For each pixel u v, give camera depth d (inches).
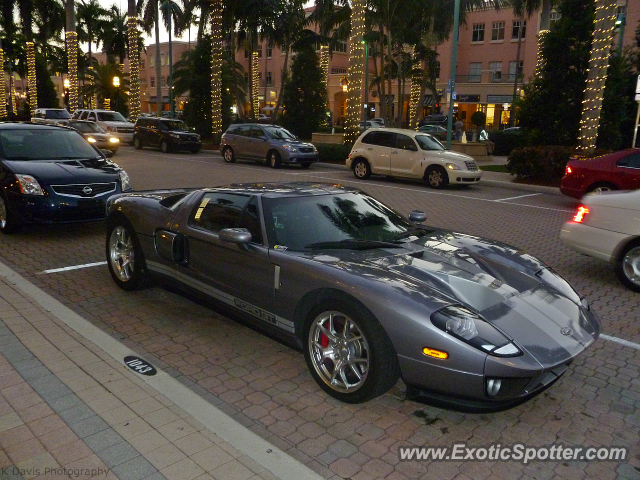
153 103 3147.1
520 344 128.6
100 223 374.3
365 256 158.6
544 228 391.2
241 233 164.1
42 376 148.0
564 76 655.8
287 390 152.9
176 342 183.6
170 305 219.1
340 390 144.6
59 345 169.0
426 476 116.1
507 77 1872.5
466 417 141.2
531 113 682.8
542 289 154.3
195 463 112.1
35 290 222.7
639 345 189.5
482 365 122.8
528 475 118.0
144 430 123.6
